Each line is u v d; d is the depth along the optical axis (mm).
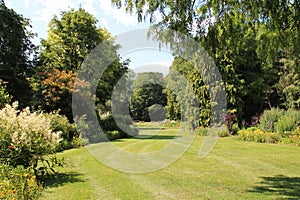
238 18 4410
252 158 7605
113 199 4109
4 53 14789
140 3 4047
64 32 17516
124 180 5227
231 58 14859
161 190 4578
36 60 16859
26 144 5039
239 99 15141
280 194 4355
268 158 7594
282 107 20156
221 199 4102
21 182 3014
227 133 13570
